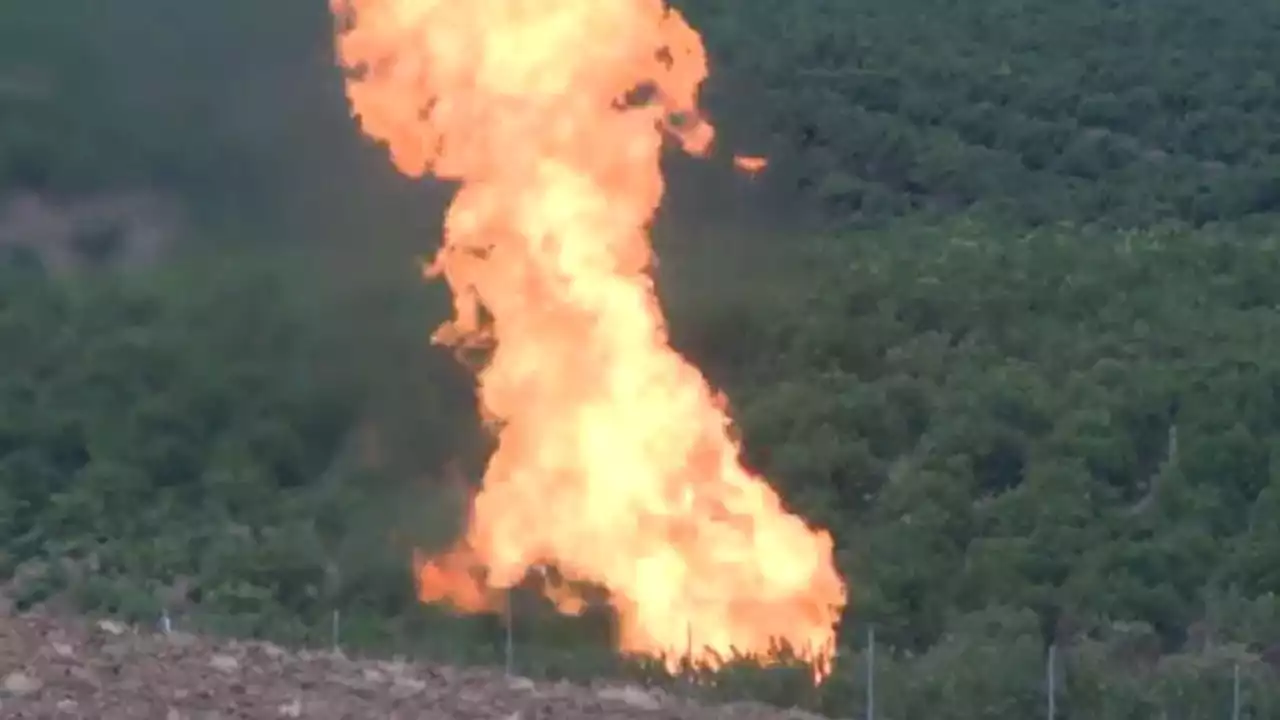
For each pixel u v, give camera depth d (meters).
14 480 82.31
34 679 38.31
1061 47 163.88
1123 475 86.56
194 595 68.31
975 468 87.50
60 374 89.12
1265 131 152.12
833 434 89.00
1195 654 65.44
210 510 80.06
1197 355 97.88
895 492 83.62
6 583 69.56
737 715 43.69
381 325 90.88
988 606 72.88
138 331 90.56
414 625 63.34
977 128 147.88
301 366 89.25
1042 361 98.62
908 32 159.38
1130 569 76.44
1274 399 91.62
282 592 69.00
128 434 85.62
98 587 68.06
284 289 92.00
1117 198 139.12
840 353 98.12
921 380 95.38
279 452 84.88
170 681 39.56
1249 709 59.16
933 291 105.00
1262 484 85.38
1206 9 170.75
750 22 147.00
